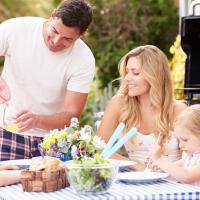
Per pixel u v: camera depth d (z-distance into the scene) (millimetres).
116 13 9297
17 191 2729
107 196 2555
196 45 4828
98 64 9250
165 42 9344
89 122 8250
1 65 9516
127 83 3715
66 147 3055
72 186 2637
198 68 4855
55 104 3850
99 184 2594
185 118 3223
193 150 3201
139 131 3691
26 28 3758
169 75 3684
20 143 3629
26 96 3773
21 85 3762
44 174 2684
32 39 3740
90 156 3033
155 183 2850
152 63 3623
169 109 3658
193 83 4863
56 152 3068
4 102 3576
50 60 3746
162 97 3648
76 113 3801
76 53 3795
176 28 9320
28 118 3389
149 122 3680
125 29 9297
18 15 10414
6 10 10336
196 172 2961
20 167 3123
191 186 2768
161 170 3111
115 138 2971
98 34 9344
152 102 3621
